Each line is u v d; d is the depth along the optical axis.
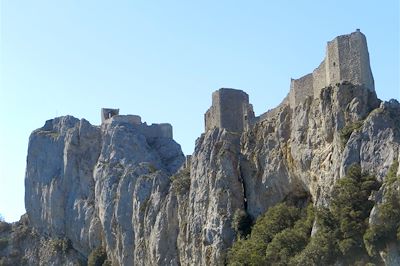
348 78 119.75
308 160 122.31
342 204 108.62
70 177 198.00
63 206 199.25
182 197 151.38
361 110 116.56
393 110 113.31
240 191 137.38
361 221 105.75
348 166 112.19
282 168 129.38
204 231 139.25
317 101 123.50
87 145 197.38
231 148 140.12
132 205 169.75
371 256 101.25
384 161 108.94
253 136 138.12
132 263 168.25
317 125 121.94
